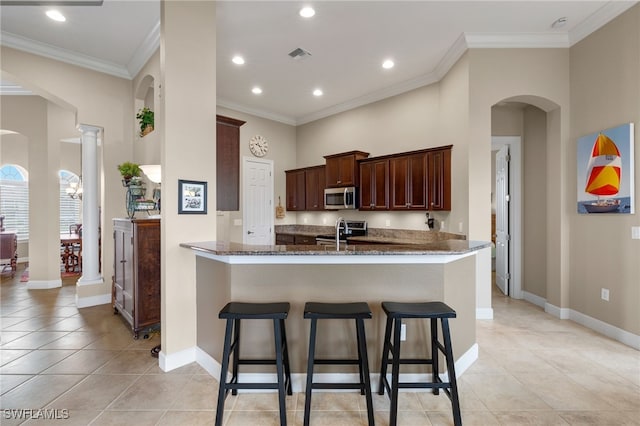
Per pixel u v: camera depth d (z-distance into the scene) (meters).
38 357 2.83
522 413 2.05
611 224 3.24
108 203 4.45
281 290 2.35
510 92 3.75
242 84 5.06
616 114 3.17
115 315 3.95
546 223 4.35
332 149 6.26
